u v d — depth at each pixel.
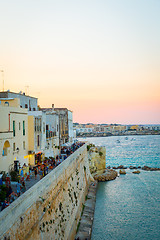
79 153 53.22
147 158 129.88
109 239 36.66
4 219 15.22
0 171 30.20
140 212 47.62
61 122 77.19
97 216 45.53
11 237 16.06
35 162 44.53
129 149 187.25
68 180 37.31
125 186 68.06
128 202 53.72
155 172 88.94
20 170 33.56
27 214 19.11
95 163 80.19
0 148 30.30
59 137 70.00
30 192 20.06
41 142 46.97
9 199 22.80
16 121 36.81
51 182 26.78
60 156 57.28
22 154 39.19
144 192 61.69
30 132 42.69
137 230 39.81
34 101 63.41
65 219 31.25
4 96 49.56
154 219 44.19
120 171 87.31
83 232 37.19
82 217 42.97
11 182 29.33
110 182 73.19
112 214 46.53
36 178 33.50
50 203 25.86
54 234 25.81
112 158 133.12
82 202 47.88
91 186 64.88
